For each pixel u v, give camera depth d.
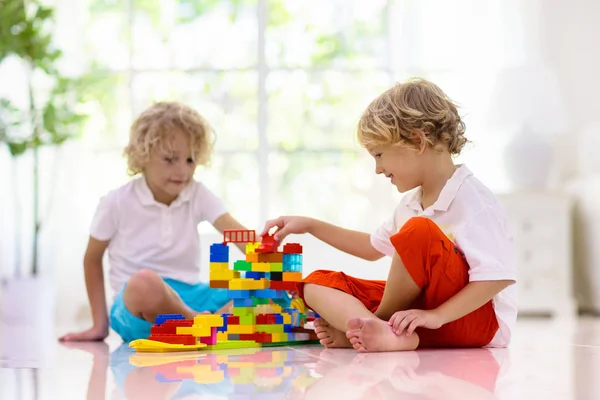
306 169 4.05
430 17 3.98
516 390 0.94
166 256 2.22
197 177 4.01
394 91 1.61
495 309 1.56
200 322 1.58
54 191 3.78
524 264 3.56
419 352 1.46
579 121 4.02
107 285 3.64
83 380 1.12
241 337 1.65
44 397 0.95
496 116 3.83
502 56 3.96
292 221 1.82
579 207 3.81
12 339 2.23
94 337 2.17
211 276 1.68
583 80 4.02
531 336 2.06
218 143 4.03
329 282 1.58
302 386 0.99
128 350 1.69
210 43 4.06
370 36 4.07
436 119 1.58
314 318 1.85
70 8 3.90
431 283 1.48
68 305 3.74
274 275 1.72
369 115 1.60
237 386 1.00
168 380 1.08
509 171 3.77
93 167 3.87
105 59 4.00
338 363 1.26
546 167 3.74
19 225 3.59
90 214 3.81
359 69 4.07
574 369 1.17
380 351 1.46
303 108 4.07
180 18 4.05
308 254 3.78
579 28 4.01
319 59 4.08
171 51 4.04
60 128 3.42
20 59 3.61
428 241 1.44
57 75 3.45
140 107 4.00
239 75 4.05
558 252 3.55
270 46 4.07
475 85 3.92
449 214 1.57
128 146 2.26
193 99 4.04
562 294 3.55
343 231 1.85
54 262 3.76
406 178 1.61
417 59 3.98
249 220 4.01
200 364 1.29
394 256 1.47
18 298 3.21
